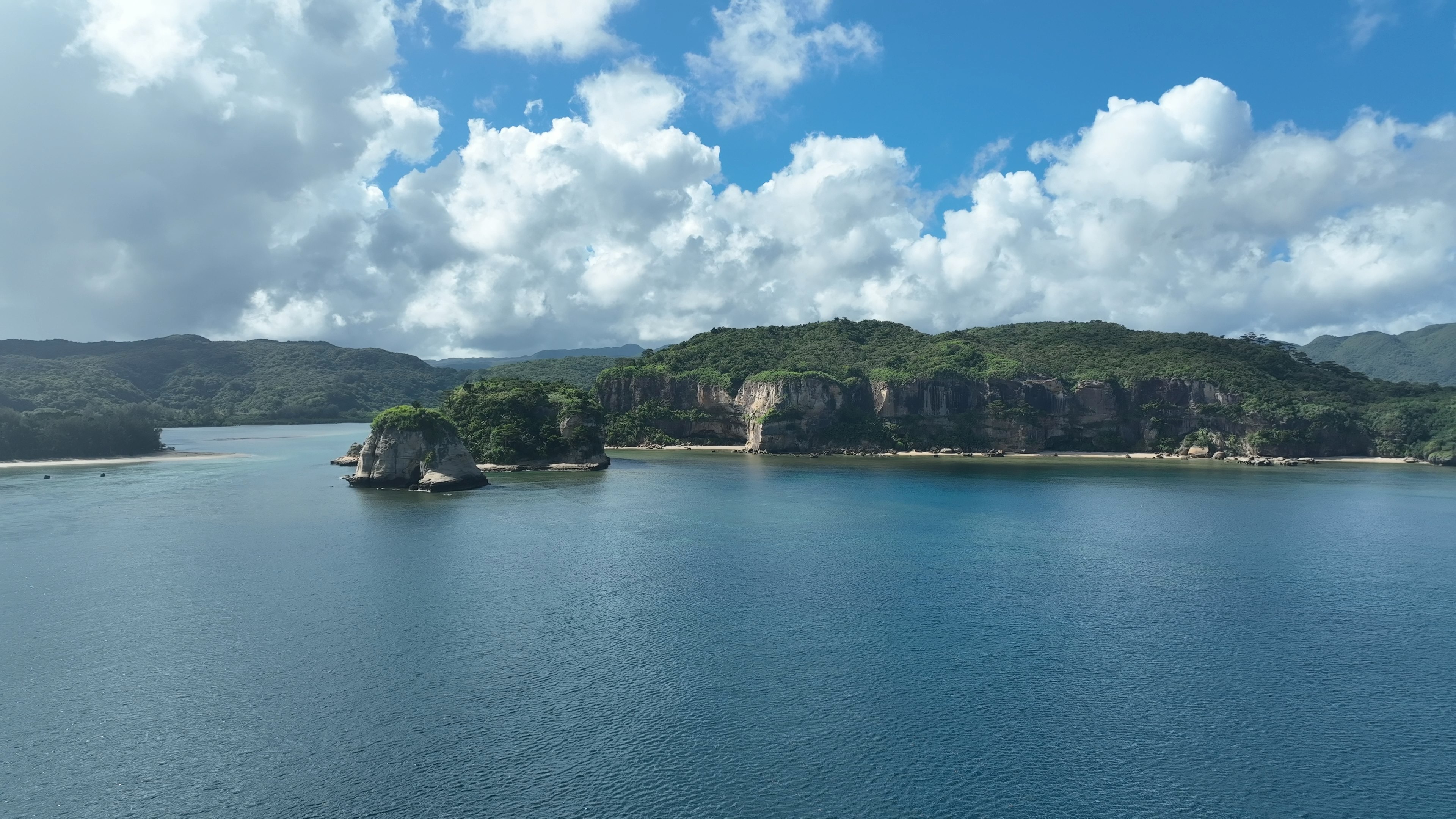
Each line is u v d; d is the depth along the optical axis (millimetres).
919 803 36156
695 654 52969
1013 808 35844
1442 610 63719
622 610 62062
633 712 44219
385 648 53562
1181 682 49125
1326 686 48719
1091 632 57875
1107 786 37656
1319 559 81812
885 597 66500
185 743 40688
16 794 36500
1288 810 36094
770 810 35469
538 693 46562
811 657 52656
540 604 63688
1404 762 40031
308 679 48312
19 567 74438
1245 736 42562
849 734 42156
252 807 35531
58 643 54062
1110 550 85750
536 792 36562
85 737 41281
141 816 34938
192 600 63875
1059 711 45094
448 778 37625
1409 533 97562
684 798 36281
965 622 59969
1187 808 36094
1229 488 147125
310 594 65812
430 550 83000
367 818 34656
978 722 43719
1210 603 65438
